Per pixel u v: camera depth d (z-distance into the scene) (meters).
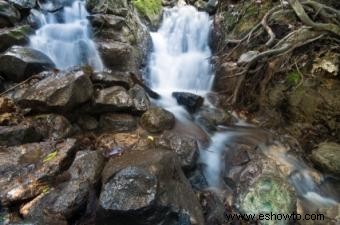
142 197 3.03
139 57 7.03
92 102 4.84
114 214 2.99
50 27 6.41
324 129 5.18
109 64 6.36
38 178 3.41
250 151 4.64
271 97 5.84
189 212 3.33
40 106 4.41
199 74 7.23
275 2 6.69
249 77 6.14
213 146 5.01
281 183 3.93
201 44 8.09
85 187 3.41
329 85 5.16
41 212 3.13
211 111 5.96
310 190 4.53
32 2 6.51
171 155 3.86
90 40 6.59
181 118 5.61
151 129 4.92
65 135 4.31
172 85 7.22
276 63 5.79
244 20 7.10
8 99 4.54
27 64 4.99
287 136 5.46
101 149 4.36
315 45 5.46
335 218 3.86
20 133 3.96
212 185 4.36
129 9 7.76
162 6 9.20
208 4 8.71
